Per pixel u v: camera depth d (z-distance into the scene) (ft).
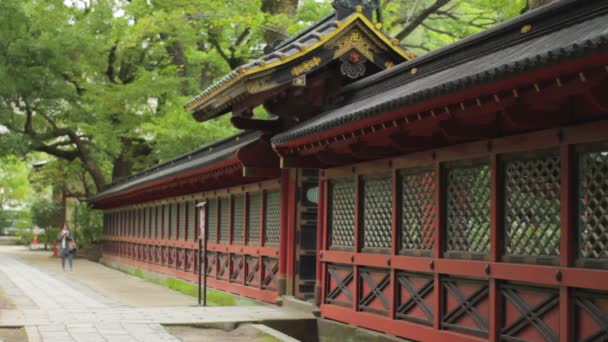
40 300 48.47
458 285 28.48
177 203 69.87
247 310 41.19
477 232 27.76
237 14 70.54
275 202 47.19
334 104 39.37
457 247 28.81
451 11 81.51
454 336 28.07
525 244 25.27
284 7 76.07
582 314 22.76
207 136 86.79
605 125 22.20
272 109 40.93
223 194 56.03
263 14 71.05
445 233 29.48
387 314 33.06
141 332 32.86
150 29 76.54
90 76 114.11
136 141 115.75
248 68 37.76
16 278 71.77
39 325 34.12
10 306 42.70
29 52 104.17
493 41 27.07
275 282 45.93
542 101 21.65
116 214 101.19
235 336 34.30
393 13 80.18
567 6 24.04
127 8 84.64
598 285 21.93
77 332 32.45
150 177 71.51
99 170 116.26
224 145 55.21
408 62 32.27
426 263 30.01
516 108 22.94
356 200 35.91
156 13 75.77
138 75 108.47
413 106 25.50
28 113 109.60
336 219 38.29
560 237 23.59
